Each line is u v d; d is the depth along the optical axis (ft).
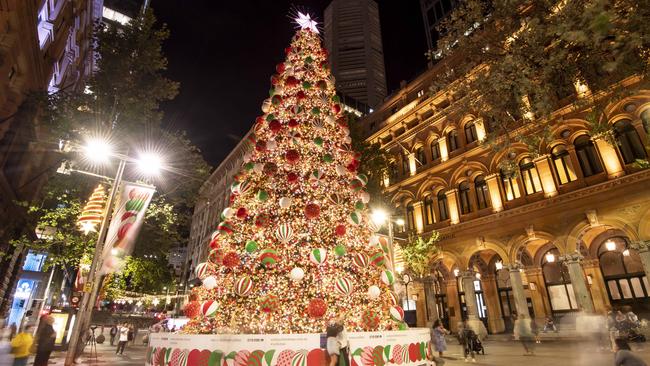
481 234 77.41
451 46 32.60
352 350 24.30
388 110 120.47
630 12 18.85
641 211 54.85
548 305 72.64
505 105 28.73
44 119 47.11
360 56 354.54
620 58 18.26
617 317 47.88
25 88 52.80
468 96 30.96
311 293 28.07
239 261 28.94
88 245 46.68
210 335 24.61
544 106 25.16
